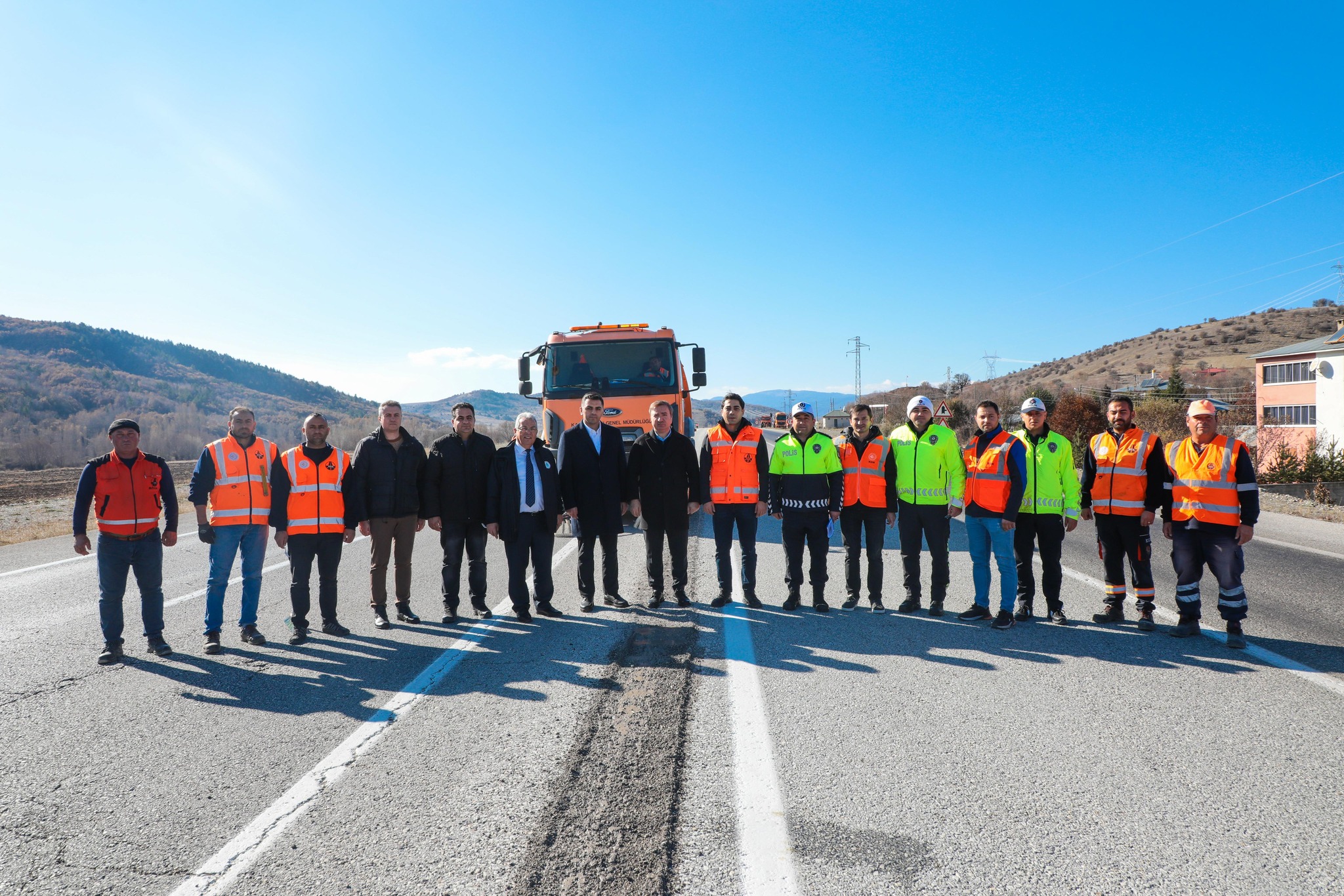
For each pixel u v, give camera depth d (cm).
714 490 659
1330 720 387
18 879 256
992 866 256
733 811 296
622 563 880
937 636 555
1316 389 3094
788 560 647
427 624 608
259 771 338
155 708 421
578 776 327
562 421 1128
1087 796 306
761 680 448
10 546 1120
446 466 619
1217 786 315
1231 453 521
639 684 444
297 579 561
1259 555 936
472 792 315
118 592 516
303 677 474
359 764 344
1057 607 595
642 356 1154
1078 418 3288
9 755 359
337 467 582
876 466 641
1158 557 944
